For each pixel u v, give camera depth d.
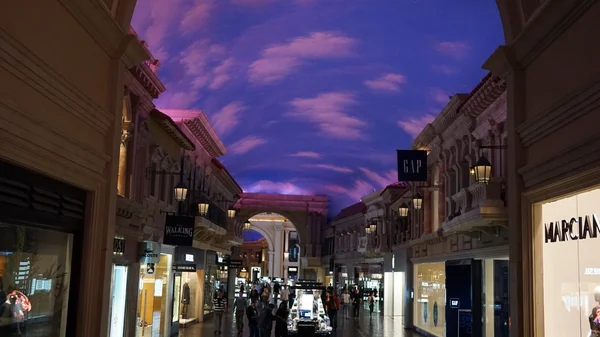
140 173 16.34
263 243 70.81
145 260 16.42
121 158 14.94
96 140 7.42
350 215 45.31
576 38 6.13
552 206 7.00
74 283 7.16
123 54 7.88
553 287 6.93
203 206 21.91
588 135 5.82
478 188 15.45
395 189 32.84
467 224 15.72
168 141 19.86
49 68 5.79
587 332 6.15
